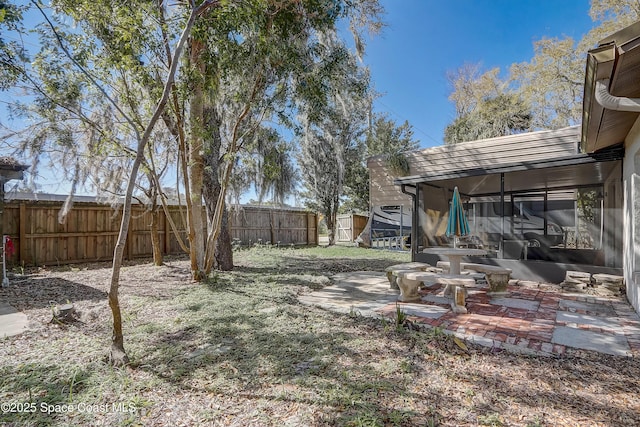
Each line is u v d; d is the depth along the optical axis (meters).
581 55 13.32
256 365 2.65
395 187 12.01
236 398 2.20
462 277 4.28
